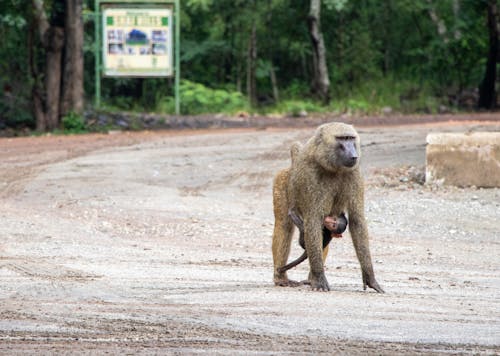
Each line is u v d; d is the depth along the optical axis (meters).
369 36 72.62
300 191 15.89
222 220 26.80
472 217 26.83
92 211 27.95
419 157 35.34
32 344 12.00
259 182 33.09
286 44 76.50
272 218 27.28
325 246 16.78
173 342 12.08
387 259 21.00
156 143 41.34
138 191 31.33
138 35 53.16
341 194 15.79
